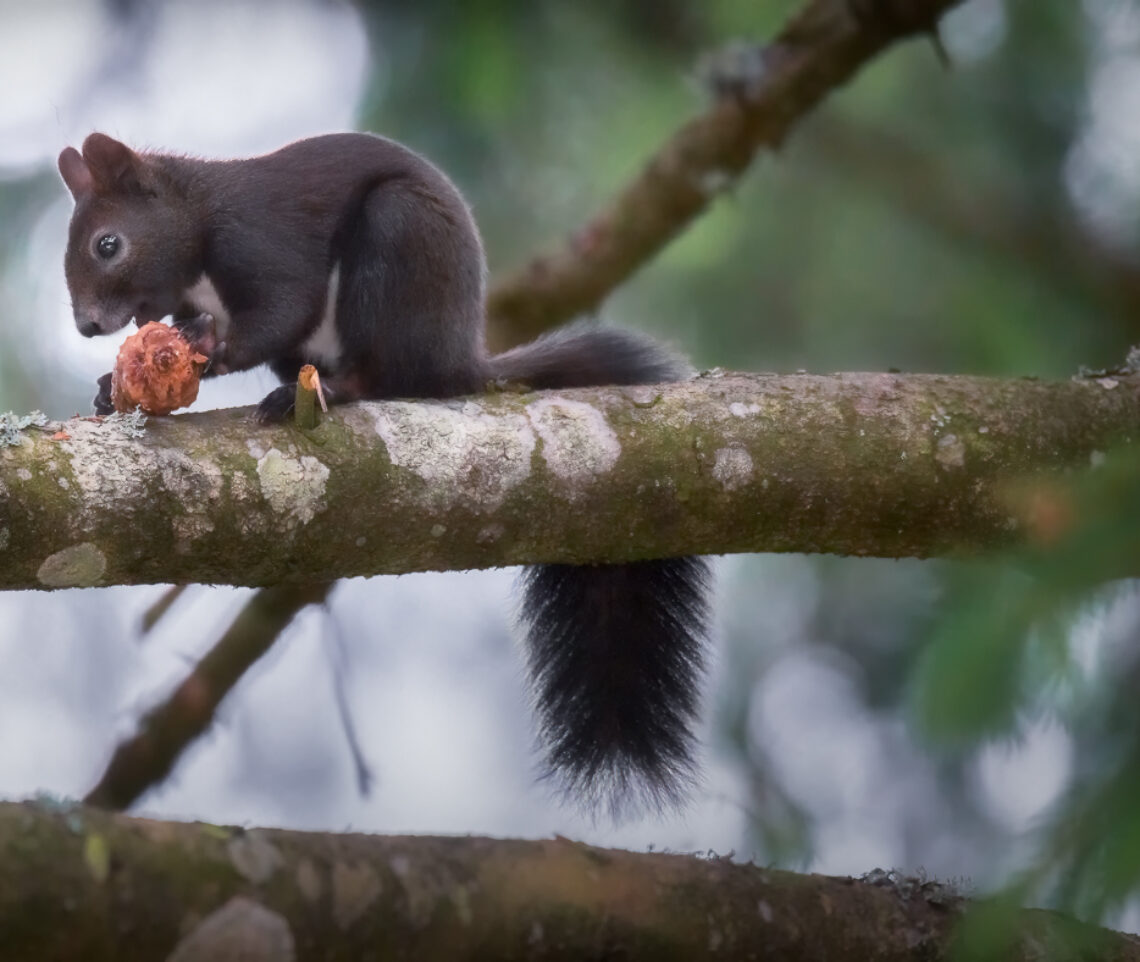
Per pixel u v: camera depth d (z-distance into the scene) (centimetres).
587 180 1041
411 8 902
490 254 1035
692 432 643
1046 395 683
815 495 648
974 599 423
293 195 829
